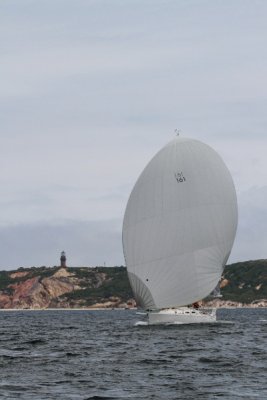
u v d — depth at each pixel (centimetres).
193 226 11838
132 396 5050
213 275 11994
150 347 9106
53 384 5628
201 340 10144
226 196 12081
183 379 5916
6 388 5394
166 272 11762
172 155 11950
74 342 10325
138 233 11875
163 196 11831
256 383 5653
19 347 9500
